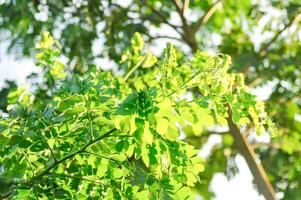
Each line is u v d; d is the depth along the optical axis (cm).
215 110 392
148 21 1188
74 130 401
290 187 1358
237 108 390
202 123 402
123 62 714
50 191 412
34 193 407
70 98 387
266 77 1189
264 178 1130
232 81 403
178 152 394
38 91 667
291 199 1345
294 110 1266
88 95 384
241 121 399
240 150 1138
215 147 1298
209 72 396
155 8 1303
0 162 420
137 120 334
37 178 409
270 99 1255
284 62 1173
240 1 1340
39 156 421
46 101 618
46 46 618
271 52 1202
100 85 398
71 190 421
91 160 423
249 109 398
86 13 1120
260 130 404
